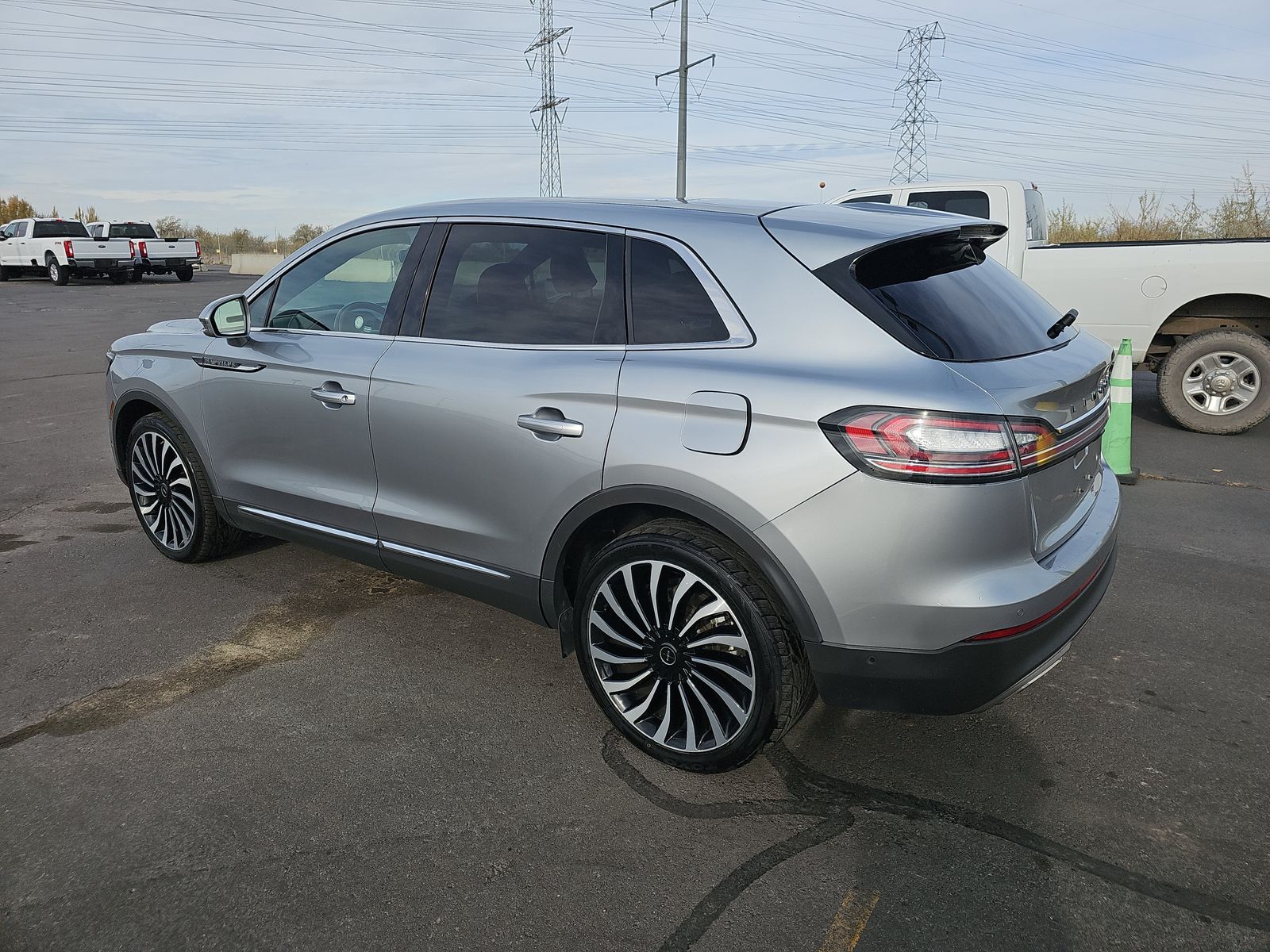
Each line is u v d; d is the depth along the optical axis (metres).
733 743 2.60
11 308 19.22
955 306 2.52
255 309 3.89
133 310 18.72
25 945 2.04
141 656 3.46
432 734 2.93
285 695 3.17
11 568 4.37
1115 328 7.30
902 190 8.91
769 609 2.47
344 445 3.41
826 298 2.44
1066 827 2.47
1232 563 4.47
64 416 8.20
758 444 2.38
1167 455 6.68
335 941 2.06
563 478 2.76
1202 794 2.62
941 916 2.13
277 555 4.57
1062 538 2.58
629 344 2.72
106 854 2.34
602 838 2.42
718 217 2.73
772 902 2.18
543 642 3.63
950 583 2.27
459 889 2.22
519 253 3.07
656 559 2.62
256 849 2.37
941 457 2.20
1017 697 3.17
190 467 4.11
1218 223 18.95
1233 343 7.04
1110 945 2.04
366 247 3.52
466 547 3.10
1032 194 8.92
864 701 2.43
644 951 2.03
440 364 3.09
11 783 2.65
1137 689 3.24
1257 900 2.19
